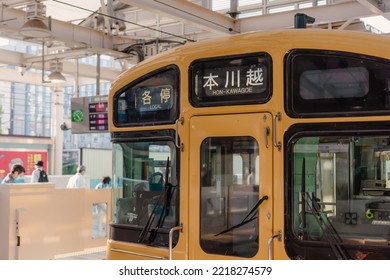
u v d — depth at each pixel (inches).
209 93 164.1
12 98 884.6
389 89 138.8
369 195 140.3
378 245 138.4
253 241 153.5
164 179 173.5
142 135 179.8
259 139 153.9
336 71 146.3
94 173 725.9
